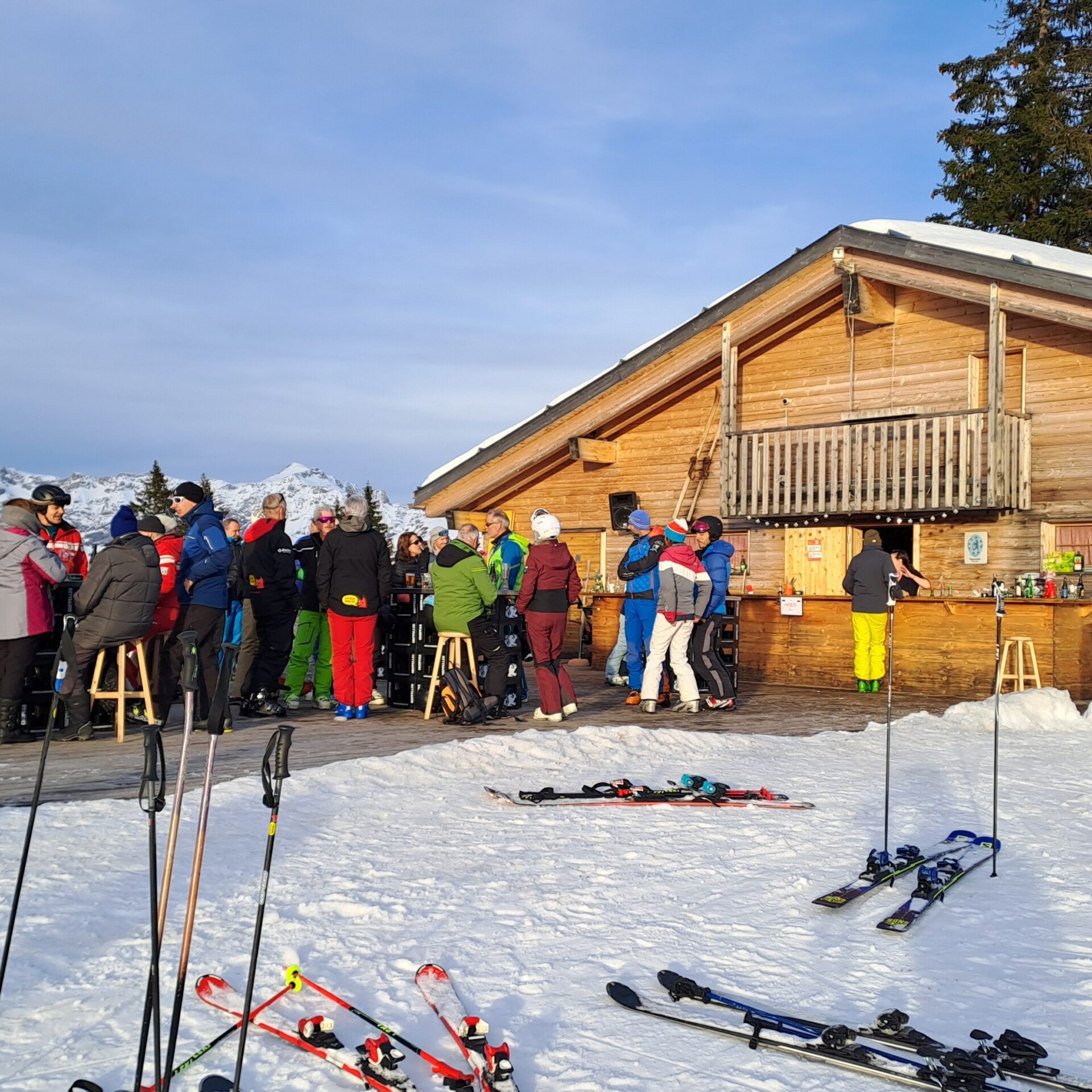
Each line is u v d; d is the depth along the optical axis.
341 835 5.89
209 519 9.93
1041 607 13.15
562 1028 3.45
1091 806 7.05
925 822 6.55
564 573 10.73
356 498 10.70
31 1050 3.20
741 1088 3.05
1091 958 4.21
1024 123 35.12
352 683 10.80
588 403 20.45
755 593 18.73
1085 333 15.88
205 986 3.61
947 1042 3.41
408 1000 3.64
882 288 17.72
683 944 4.26
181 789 2.88
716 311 18.64
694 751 9.11
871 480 17.11
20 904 4.55
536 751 8.52
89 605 9.06
